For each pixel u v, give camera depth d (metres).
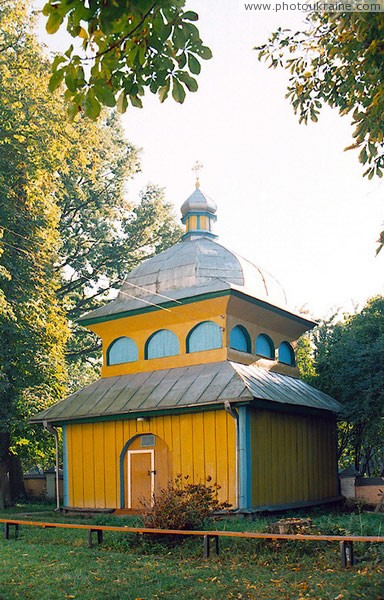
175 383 21.88
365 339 27.00
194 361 22.41
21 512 25.19
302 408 22.52
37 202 27.09
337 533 14.22
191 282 23.84
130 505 22.00
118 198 42.88
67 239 41.38
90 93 6.99
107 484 22.53
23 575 11.99
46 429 24.95
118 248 42.66
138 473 22.08
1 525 19.78
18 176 26.39
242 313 22.77
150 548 14.70
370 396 24.53
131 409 21.55
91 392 24.11
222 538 14.73
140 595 10.52
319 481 23.72
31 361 26.31
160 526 15.12
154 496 17.19
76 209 41.41
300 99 12.38
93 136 30.36
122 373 24.25
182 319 22.97
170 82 7.26
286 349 25.81
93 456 23.08
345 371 25.84
